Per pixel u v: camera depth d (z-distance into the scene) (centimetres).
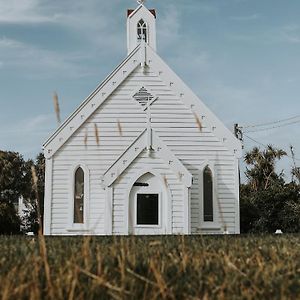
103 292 477
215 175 2711
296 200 4188
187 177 2508
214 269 555
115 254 603
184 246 683
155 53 2792
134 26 3003
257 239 966
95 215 2650
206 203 2697
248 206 4100
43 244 576
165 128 2745
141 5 3027
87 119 2734
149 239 965
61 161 2698
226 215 2684
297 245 827
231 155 2733
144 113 2750
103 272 520
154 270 495
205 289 482
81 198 2670
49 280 475
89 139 2716
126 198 2497
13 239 1070
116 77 2769
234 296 457
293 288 486
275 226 4081
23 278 491
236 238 1025
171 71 2783
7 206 5403
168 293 471
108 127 2730
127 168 2517
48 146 2698
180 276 523
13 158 6028
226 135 2741
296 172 4941
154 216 2495
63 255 626
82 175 2697
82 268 540
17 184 6009
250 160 6025
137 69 2783
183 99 2766
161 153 2528
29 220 5872
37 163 5978
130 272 507
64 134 2709
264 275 509
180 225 2488
